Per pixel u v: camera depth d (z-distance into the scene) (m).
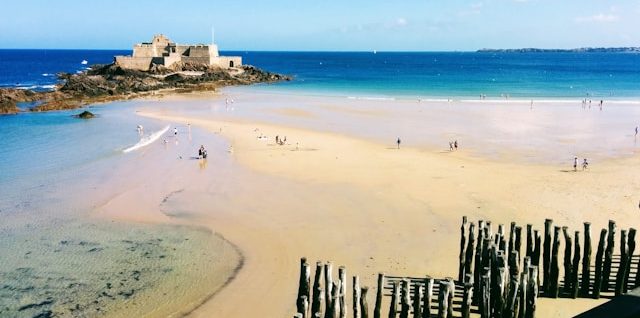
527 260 17.50
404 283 16.00
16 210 32.19
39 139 54.75
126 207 32.72
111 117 70.50
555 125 62.69
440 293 15.66
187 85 115.00
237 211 31.69
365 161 44.16
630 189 34.88
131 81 113.06
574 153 47.19
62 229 29.08
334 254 24.86
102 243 27.12
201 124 63.94
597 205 31.42
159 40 136.88
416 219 29.45
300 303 15.34
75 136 56.41
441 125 63.09
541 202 32.19
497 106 81.25
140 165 43.38
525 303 16.47
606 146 50.28
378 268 23.06
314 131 59.16
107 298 21.42
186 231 28.61
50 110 77.44
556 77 158.75
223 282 22.59
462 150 48.75
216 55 142.12
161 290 22.02
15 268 24.20
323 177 39.03
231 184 37.53
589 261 19.69
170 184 37.72
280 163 43.56
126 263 24.70
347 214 30.61
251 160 44.75
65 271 23.91
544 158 45.28
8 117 70.88
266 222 29.67
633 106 80.88
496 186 36.03
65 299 21.41
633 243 19.09
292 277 22.86
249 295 21.36
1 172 41.12
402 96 98.06
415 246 25.53
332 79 150.12
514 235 20.06
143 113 74.25
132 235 28.17
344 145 51.19
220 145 51.28
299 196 34.38
